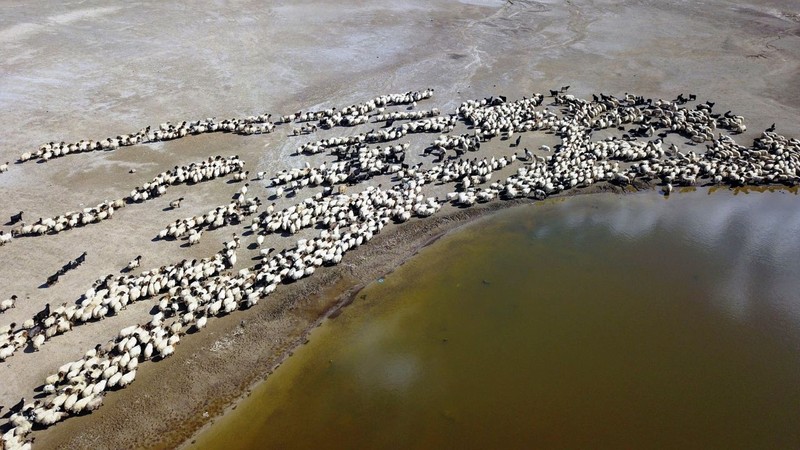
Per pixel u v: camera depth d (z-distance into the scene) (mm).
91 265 30891
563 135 44844
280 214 34656
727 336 28172
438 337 28047
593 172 39938
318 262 31406
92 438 22531
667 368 26344
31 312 27766
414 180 38500
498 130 44500
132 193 36594
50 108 47594
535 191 38625
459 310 29641
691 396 24969
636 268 32719
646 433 23359
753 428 23625
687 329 28594
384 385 25578
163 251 32125
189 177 38469
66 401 23109
